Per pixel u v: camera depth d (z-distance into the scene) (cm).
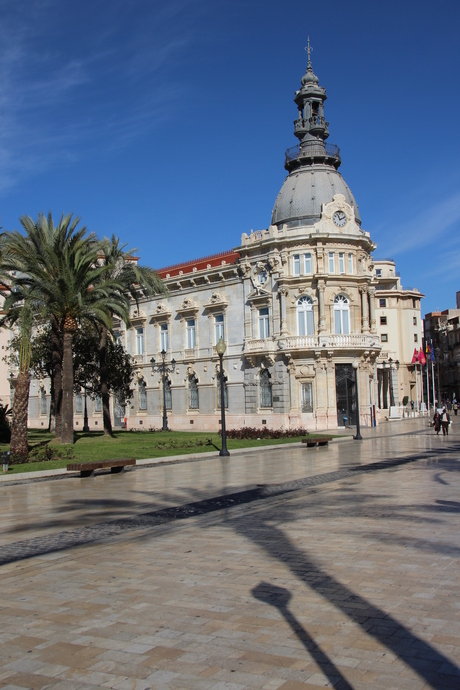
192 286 6819
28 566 1123
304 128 6294
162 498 1898
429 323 14825
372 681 632
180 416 6856
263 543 1233
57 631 792
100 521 1549
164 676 655
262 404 6062
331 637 745
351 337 5694
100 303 4181
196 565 1089
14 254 4041
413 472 2297
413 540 1203
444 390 13862
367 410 5800
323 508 1597
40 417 8662
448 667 659
